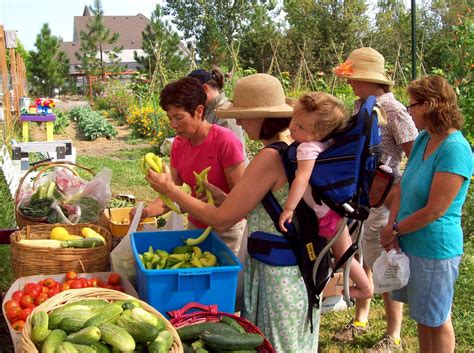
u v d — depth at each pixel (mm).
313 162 2605
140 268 2842
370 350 4414
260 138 2943
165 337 2469
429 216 3262
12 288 3248
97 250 3490
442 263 3361
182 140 3672
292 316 2822
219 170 3479
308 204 2715
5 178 8133
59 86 47438
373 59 4289
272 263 2785
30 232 3762
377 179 3061
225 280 2861
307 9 31734
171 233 3367
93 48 49750
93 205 4312
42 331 2430
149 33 40562
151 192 9930
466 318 5016
